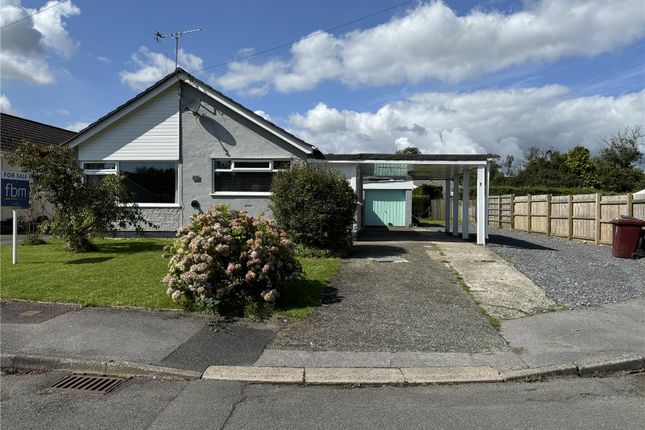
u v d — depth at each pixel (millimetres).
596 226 15602
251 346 5684
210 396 4469
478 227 14789
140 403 4305
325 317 6828
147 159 15391
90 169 15656
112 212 11820
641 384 4902
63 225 11508
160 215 15398
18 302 7328
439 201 37531
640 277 9773
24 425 3861
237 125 15070
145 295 7602
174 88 15258
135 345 5617
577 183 46156
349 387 4734
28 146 11078
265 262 7035
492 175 55062
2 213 18719
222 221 7328
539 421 3982
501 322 6734
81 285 8195
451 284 8875
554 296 8180
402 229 24250
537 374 5039
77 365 5125
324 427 3850
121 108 15117
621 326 6559
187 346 5637
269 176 15055
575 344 5852
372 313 7039
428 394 4570
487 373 5008
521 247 14508
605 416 4090
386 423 3930
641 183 41094
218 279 7000
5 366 5227
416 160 14703
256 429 3803
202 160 15227
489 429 3834
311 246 11453
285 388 4688
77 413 4094
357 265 10516
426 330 6336
